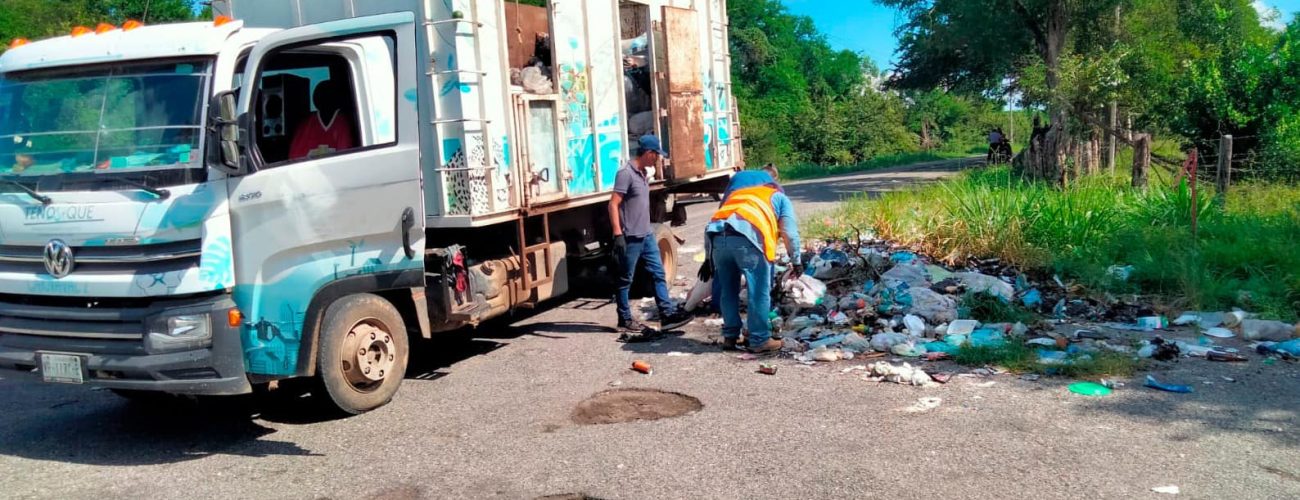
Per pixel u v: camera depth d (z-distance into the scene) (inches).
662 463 183.3
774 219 269.1
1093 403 210.1
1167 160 610.5
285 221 209.3
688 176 366.3
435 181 252.5
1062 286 325.7
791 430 199.3
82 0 943.0
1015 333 269.4
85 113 206.2
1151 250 348.2
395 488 178.1
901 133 2103.8
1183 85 606.9
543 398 234.7
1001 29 857.5
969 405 211.6
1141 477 167.5
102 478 190.4
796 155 1849.2
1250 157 545.0
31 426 229.6
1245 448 179.9
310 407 238.5
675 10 354.6
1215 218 391.2
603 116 324.5
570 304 368.2
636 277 367.9
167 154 199.9
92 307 201.0
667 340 292.0
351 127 228.4
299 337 213.0
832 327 291.0
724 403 221.8
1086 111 639.8
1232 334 267.6
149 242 193.9
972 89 1201.4
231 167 195.6
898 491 164.7
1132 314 293.1
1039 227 369.7
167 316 195.3
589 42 313.9
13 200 205.5
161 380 196.9
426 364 280.1
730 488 169.2
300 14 270.1
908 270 326.6
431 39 247.8
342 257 220.5
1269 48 578.6
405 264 232.7
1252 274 311.0
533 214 281.1
